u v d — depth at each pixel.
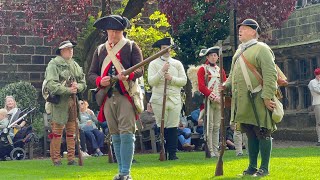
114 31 11.83
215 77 17.77
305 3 28.31
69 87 16.44
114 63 11.77
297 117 28.11
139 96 11.73
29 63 26.55
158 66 17.81
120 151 11.69
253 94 12.03
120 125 11.62
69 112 16.61
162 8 24.89
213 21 28.81
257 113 12.00
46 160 18.69
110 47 11.88
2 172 14.59
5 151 20.16
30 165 16.61
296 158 16.16
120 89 11.62
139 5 25.16
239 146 17.97
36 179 12.81
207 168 14.04
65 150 21.11
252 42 12.20
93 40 25.38
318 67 27.22
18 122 20.95
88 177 13.01
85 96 25.78
